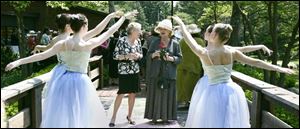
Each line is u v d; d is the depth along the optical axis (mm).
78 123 3672
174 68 5457
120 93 5355
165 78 5410
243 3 15773
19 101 4418
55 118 3635
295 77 19219
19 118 3947
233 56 3854
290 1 15711
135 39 5434
